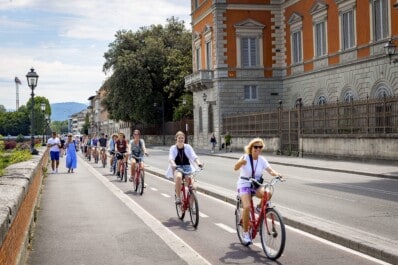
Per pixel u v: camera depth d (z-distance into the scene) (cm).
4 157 1501
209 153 4884
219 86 5406
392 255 784
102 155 3344
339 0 4169
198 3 6044
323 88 4528
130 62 7762
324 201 1496
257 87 5441
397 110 2722
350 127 3150
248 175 907
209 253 873
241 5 5400
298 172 2616
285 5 5291
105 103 8669
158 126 8512
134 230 1077
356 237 909
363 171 2436
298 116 3788
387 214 1235
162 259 827
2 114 16088
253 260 820
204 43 5838
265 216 848
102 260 828
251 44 5447
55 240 987
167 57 7881
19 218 677
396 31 3481
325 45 4488
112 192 1797
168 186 2036
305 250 879
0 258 477
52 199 1614
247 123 4788
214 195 1644
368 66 3812
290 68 5228
